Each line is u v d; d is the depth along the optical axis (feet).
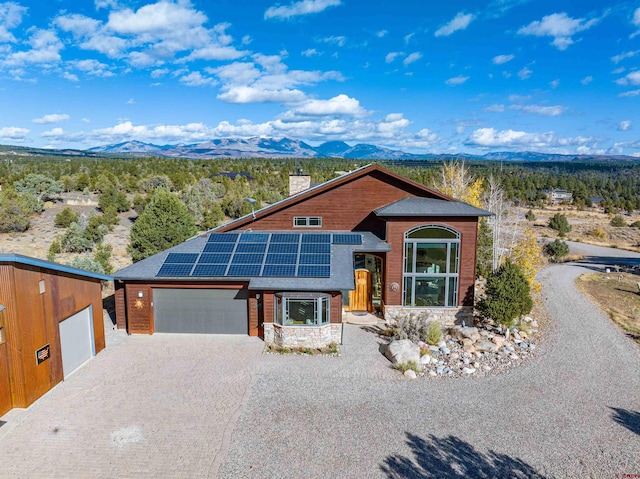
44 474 32.76
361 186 69.51
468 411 41.93
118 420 39.93
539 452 35.76
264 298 57.16
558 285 102.27
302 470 33.30
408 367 50.42
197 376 48.88
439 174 162.91
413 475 32.89
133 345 57.98
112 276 57.98
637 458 35.09
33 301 42.65
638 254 162.50
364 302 71.10
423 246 65.00
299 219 70.64
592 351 58.34
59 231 151.94
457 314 66.18
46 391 44.83
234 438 37.29
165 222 100.89
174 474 32.83
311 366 51.57
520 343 59.52
